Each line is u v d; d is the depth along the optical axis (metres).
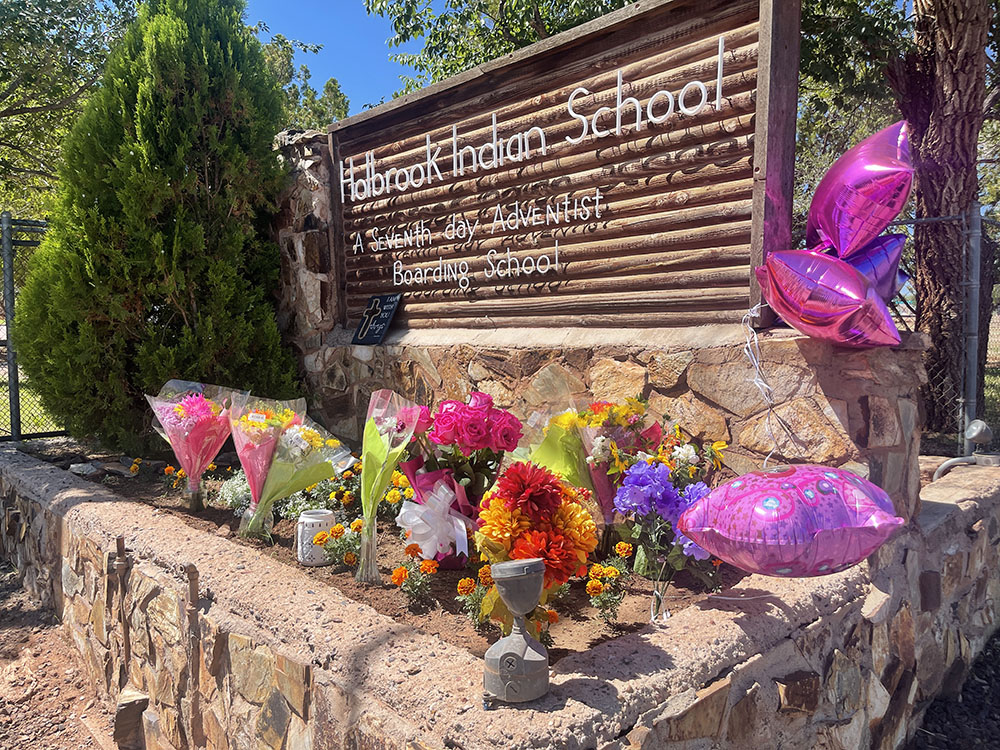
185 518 3.83
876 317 2.29
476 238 4.34
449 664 1.88
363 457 2.90
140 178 4.78
